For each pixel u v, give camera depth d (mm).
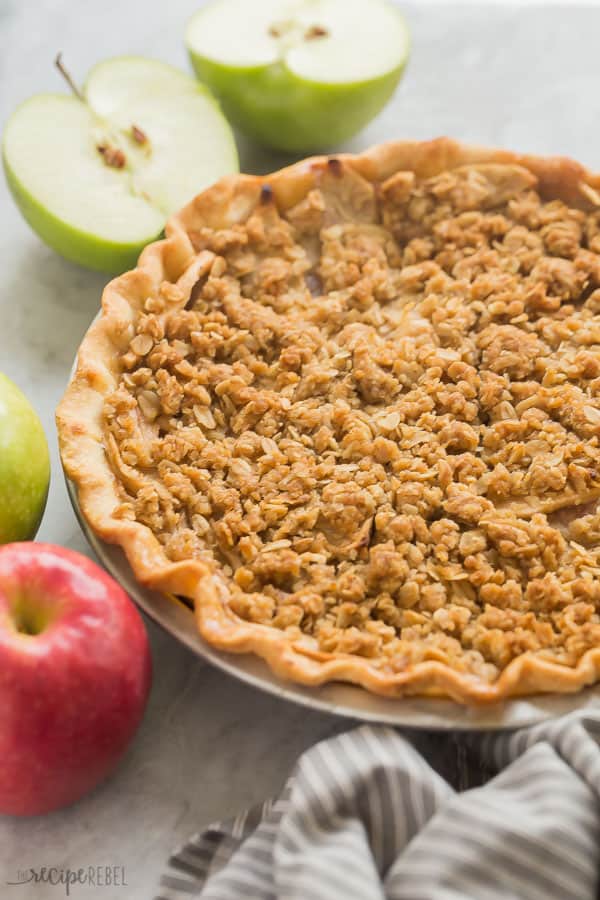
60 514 662
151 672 599
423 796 563
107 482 617
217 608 588
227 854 580
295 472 621
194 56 727
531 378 648
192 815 600
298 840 558
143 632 592
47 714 566
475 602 604
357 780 561
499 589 599
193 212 669
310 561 606
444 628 592
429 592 600
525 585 606
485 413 644
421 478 621
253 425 636
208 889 563
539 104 782
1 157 713
